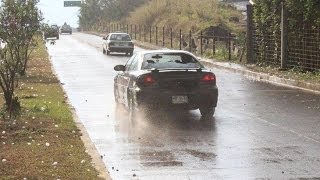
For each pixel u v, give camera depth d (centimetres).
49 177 1150
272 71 3616
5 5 2061
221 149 1464
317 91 2767
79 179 1141
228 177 1188
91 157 1351
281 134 1648
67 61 5138
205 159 1356
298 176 1184
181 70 1895
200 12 8881
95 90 2858
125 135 1680
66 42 9569
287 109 2150
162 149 1478
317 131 1683
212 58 5028
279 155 1381
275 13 3756
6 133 1619
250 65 4131
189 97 1886
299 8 3403
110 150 1473
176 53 2014
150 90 1864
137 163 1326
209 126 1809
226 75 3697
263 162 1314
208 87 1911
